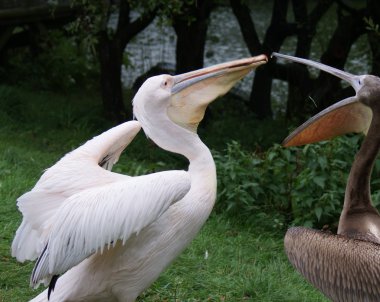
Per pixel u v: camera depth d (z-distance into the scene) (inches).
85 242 163.6
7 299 209.0
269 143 421.7
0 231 243.8
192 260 239.1
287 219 296.4
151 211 163.6
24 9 478.9
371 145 182.4
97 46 465.4
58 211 166.7
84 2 386.6
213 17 775.1
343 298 168.7
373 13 412.2
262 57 184.4
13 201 267.6
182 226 176.4
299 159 300.2
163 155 380.5
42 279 171.0
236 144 312.8
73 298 176.7
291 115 460.4
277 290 225.0
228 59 701.9
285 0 474.3
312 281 174.1
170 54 682.8
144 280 178.4
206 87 183.5
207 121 458.6
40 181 176.6
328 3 463.2
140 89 184.1
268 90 504.4
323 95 428.5
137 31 448.8
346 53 430.6
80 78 551.2
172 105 183.3
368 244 167.9
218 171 300.7
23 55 562.3
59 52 547.5
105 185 170.1
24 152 344.8
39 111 450.6
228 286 224.8
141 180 166.1
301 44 467.8
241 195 290.8
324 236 173.9
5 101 434.0
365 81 186.4
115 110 452.8
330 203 279.3
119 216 162.9
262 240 275.1
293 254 177.8
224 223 283.4
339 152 294.2
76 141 393.7
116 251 174.1
